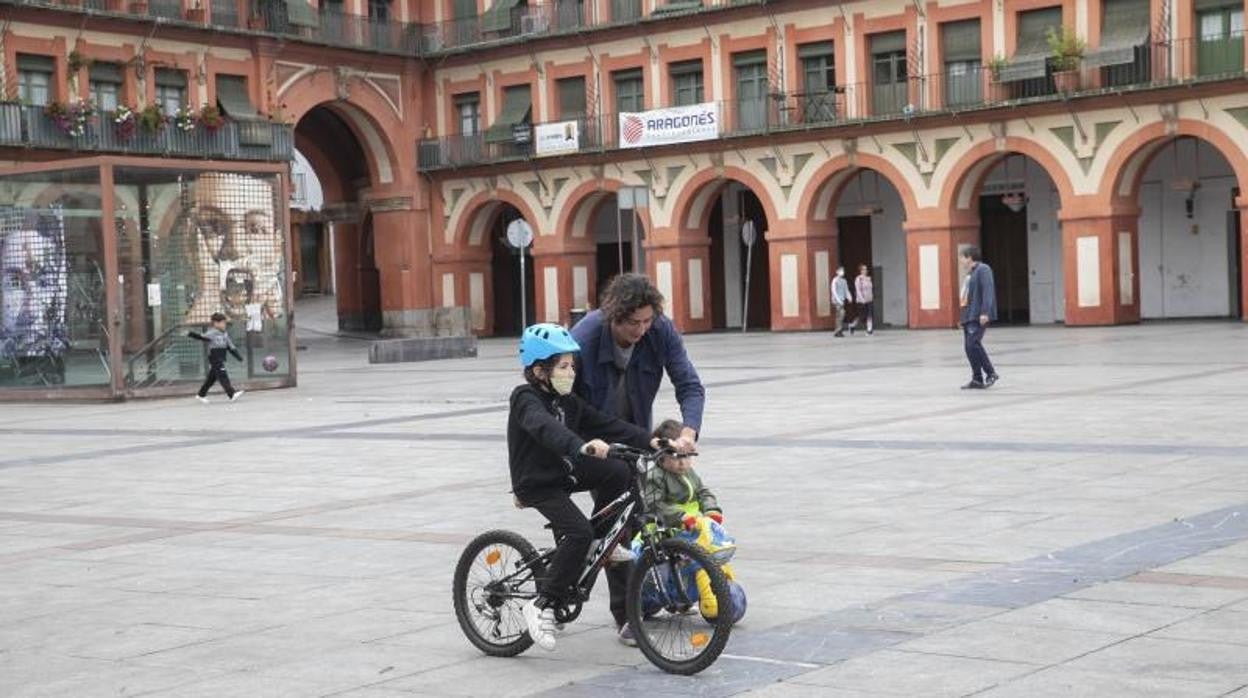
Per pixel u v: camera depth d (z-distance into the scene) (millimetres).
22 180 29844
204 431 22469
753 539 11109
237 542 12250
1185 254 45875
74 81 44875
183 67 48500
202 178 30109
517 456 7957
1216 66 40844
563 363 7793
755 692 7164
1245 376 22875
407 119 56719
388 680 7809
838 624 8328
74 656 8648
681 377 8336
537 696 7398
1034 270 48500
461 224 56875
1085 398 20500
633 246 49344
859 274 49688
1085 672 7125
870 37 47031
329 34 53281
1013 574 9367
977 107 44438
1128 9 42375
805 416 19859
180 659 8438
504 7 54875
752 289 54531
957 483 13281
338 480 15828
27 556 12117
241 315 30750
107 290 29156
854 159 47531
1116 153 42812
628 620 7758
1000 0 44344
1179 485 12516
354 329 62938
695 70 50781
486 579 8320
